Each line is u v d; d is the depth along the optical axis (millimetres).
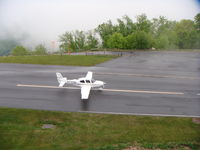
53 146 13211
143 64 39594
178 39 82938
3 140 13633
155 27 96688
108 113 17828
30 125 15656
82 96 19797
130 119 16766
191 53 56656
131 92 23172
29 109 18406
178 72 33281
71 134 14531
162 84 26453
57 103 19891
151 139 14102
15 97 21312
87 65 37531
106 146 13180
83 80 22703
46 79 27891
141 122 16297
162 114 17797
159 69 35281
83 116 17219
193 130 15234
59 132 14766
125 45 69500
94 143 13609
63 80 24172
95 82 22781
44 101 20344
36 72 31625
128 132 14891
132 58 47000
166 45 75312
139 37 67875
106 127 15516
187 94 22922
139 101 20625
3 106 18938
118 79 28312
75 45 91500
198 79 29109
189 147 13305
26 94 22234
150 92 23312
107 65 37938
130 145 13383
